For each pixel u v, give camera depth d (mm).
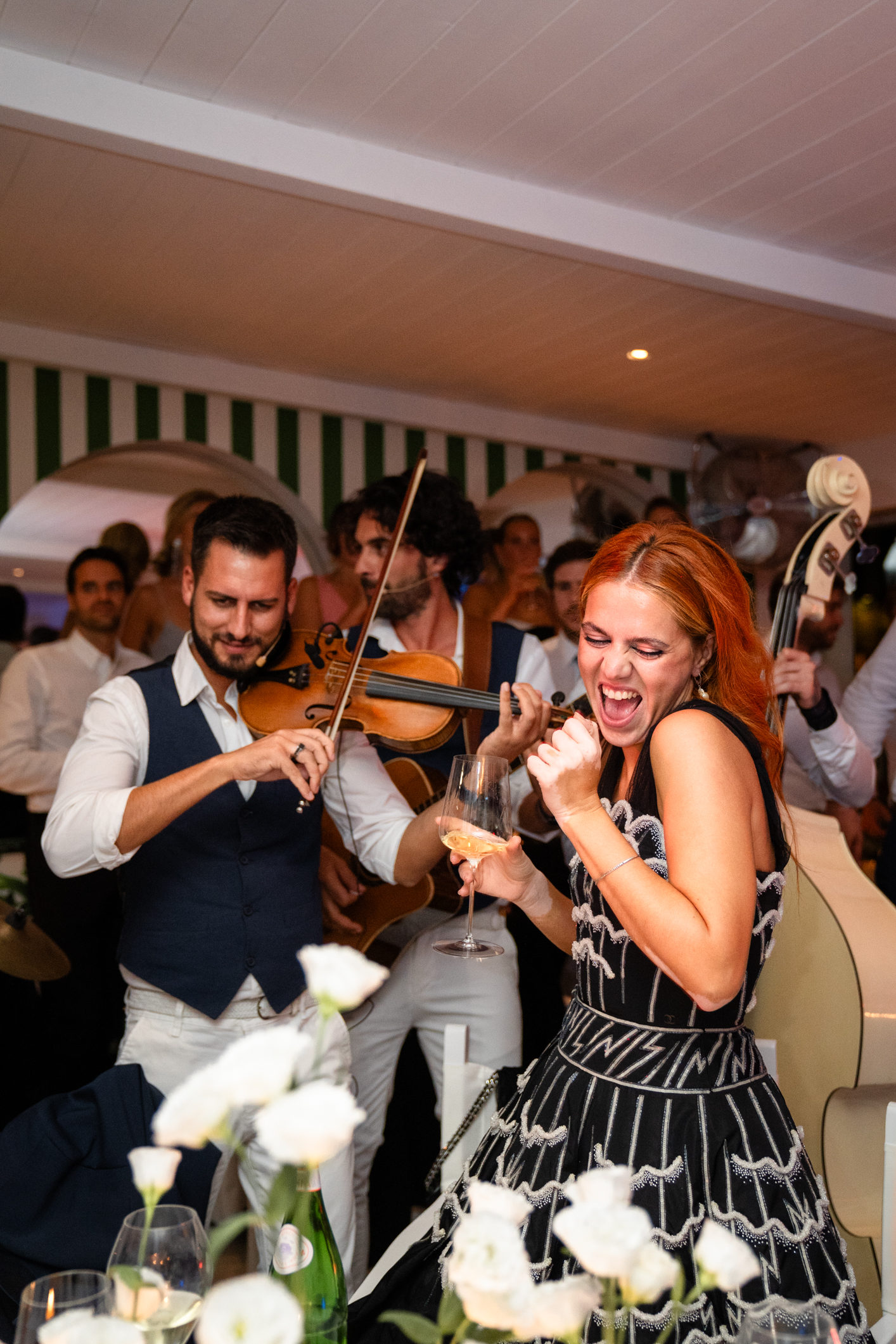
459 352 4785
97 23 2553
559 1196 1273
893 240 3750
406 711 2236
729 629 1377
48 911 4133
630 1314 1153
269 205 3336
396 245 3631
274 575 1891
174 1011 1845
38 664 4699
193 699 1971
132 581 4984
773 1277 1194
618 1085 1300
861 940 1855
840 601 5348
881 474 6164
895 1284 1356
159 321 4453
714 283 3725
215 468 5195
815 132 3014
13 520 4750
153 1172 773
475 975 2553
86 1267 1578
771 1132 1287
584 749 1209
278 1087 668
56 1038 3945
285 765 1720
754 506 5270
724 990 1131
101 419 4898
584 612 1427
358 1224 2531
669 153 3139
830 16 2484
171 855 1884
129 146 2840
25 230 3553
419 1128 3074
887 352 4672
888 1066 1832
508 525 5902
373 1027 2537
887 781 5090
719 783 1209
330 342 4684
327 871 2447
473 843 1589
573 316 4273
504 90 2812
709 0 2424
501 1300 688
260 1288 658
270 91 2832
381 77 2764
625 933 1326
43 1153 1615
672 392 5348
